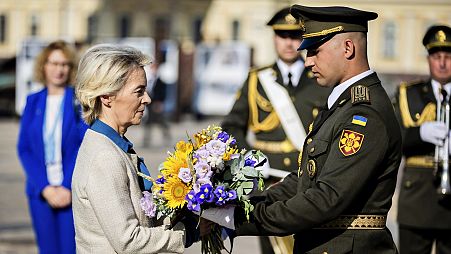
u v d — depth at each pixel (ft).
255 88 56.90
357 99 34.40
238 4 414.00
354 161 33.47
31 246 74.28
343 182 33.30
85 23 422.82
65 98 53.47
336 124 34.55
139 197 33.73
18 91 212.84
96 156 32.86
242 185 33.96
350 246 34.53
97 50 34.01
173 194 33.37
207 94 259.39
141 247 32.60
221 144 33.96
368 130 33.76
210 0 418.31
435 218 55.21
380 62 417.08
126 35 425.28
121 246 32.30
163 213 33.60
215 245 35.17
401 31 416.05
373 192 34.42
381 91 34.96
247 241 78.02
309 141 35.73
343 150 33.73
